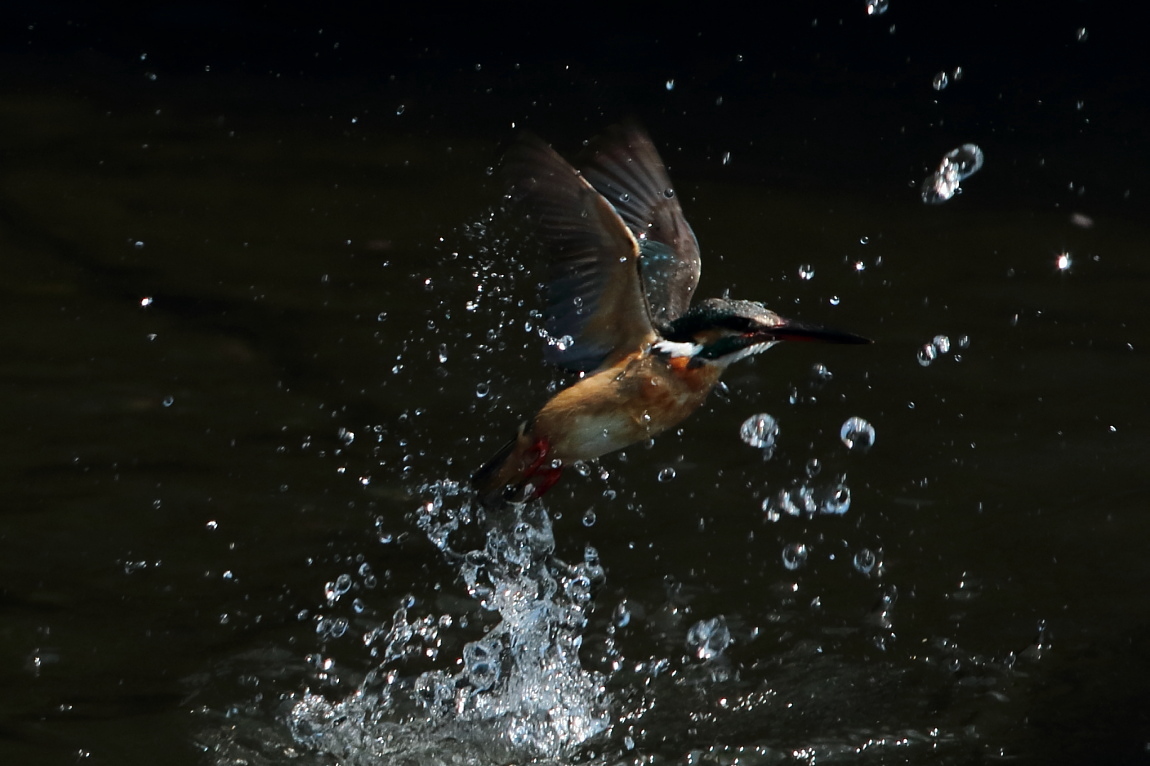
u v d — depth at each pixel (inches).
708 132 803.4
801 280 589.0
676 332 303.4
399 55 912.3
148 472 410.0
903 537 393.1
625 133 343.6
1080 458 435.8
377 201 663.8
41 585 352.2
